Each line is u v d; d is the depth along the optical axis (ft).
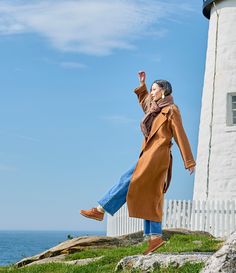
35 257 59.93
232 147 83.61
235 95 85.25
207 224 78.54
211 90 87.61
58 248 60.90
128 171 37.40
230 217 77.36
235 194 82.17
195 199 87.25
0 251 369.09
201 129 88.58
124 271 37.86
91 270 43.04
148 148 37.19
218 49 87.76
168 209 80.48
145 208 36.68
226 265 30.63
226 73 86.28
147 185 36.65
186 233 66.95
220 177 83.76
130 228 80.79
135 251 53.16
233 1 87.71
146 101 38.40
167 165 36.99
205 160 86.28
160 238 37.47
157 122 37.27
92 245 61.72
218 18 88.79
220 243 53.26
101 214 37.29
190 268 35.04
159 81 37.99
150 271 36.45
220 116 85.51
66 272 44.21
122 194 37.17
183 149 36.52
